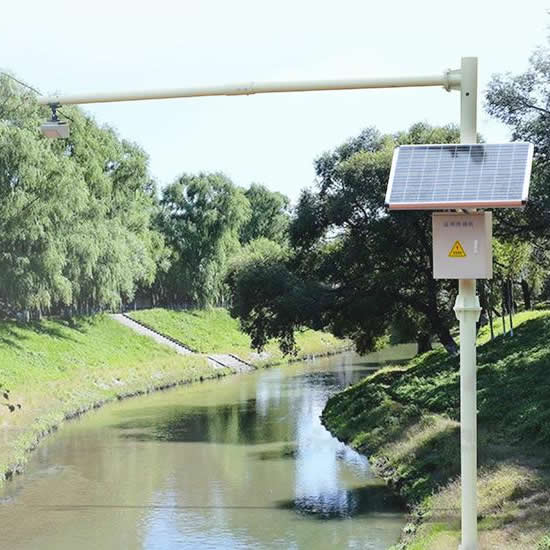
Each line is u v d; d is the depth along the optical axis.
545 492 14.67
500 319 40.50
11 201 38.75
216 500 19.81
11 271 40.03
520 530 13.01
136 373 46.25
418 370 32.31
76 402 36.59
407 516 17.44
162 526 17.73
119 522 18.19
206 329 65.94
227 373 52.47
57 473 23.39
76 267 44.81
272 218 84.50
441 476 18.38
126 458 25.30
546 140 24.34
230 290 37.91
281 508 18.77
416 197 8.45
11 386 36.28
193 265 67.12
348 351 66.56
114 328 56.34
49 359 43.56
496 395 22.80
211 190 67.75
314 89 8.81
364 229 33.09
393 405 26.88
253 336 35.41
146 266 57.22
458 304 8.80
